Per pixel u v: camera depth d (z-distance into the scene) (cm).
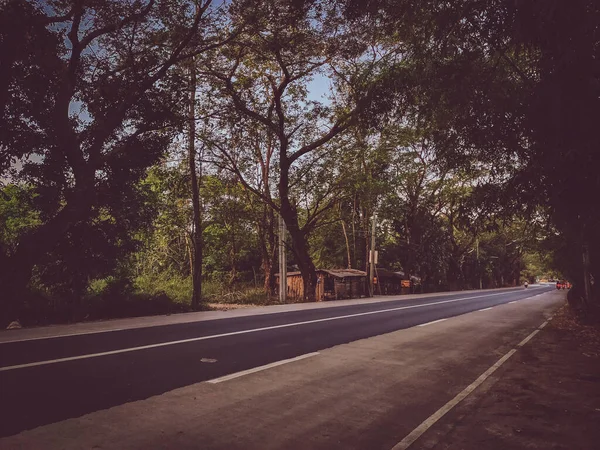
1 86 1274
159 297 1802
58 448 394
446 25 699
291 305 2314
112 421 468
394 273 4956
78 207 1430
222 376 674
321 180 2794
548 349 1020
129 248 1647
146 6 1504
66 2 1384
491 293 4850
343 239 4891
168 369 706
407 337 1152
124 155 1570
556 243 1956
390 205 3559
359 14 794
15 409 493
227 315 1639
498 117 732
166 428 455
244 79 2305
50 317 1412
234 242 3631
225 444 420
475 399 596
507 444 435
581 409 553
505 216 767
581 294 2178
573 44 448
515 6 484
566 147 502
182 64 1867
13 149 1349
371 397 596
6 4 1181
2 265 1323
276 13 1596
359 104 920
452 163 966
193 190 2148
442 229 5322
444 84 820
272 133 2636
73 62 1464
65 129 1424
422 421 505
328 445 427
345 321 1487
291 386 634
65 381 614
